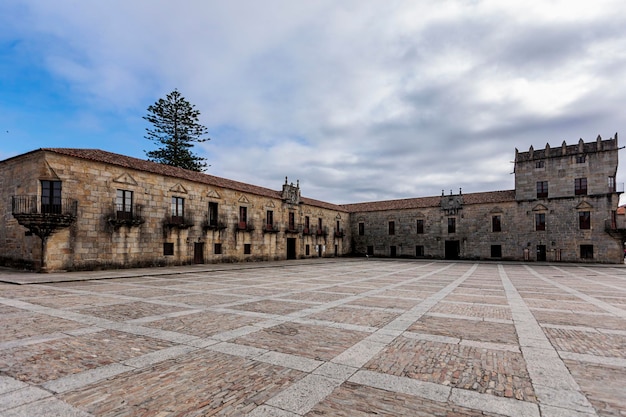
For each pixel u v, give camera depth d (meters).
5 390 4.42
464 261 41.59
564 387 4.59
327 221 50.47
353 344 6.47
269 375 4.96
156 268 24.91
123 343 6.43
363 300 11.52
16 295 12.16
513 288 15.29
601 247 36.91
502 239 42.69
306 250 45.50
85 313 9.10
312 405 4.04
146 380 4.75
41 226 19.50
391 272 24.61
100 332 7.19
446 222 47.06
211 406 4.00
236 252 33.88
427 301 11.40
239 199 34.53
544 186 40.59
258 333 7.17
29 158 21.19
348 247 55.38
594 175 37.78
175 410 3.90
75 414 3.80
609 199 36.84
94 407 3.96
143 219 25.14
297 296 12.34
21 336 6.88
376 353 5.95
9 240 22.45
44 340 6.61
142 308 9.84
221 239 32.16
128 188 24.34
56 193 20.86
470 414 3.86
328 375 4.96
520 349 6.24
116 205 23.56
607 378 4.91
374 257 52.06
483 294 13.23
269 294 12.83
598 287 15.95
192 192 29.36
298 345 6.38
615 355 5.93
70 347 6.18
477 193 47.88
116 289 14.02
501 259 42.62
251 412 3.86
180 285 15.64
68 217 20.27
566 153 39.31
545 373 5.09
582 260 37.81
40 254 19.97
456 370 5.20
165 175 26.97
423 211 48.97
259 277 20.02
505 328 7.78
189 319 8.43
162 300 11.28
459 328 7.74
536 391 4.46
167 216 27.09
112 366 5.28
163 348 6.16
